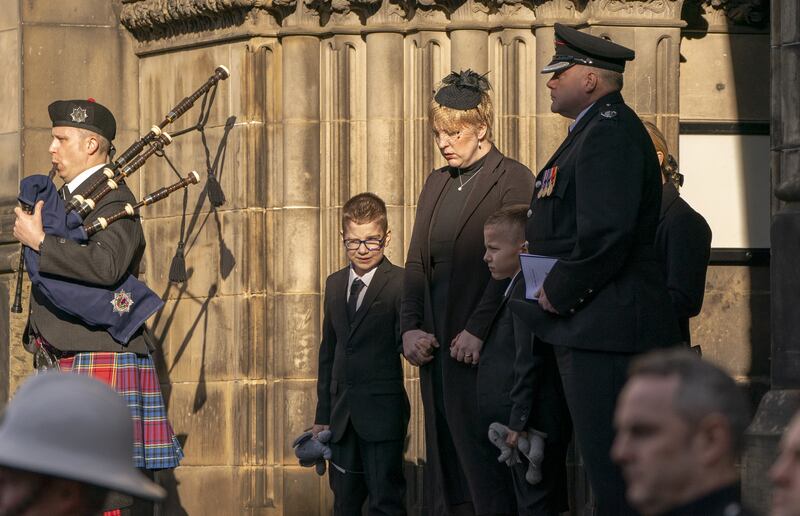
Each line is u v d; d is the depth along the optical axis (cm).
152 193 1374
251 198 1423
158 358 1479
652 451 464
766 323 1389
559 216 905
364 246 1205
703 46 1397
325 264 1406
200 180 1455
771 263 1079
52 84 1501
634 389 470
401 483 1207
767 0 1399
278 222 1420
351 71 1402
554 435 966
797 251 1062
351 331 1204
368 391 1195
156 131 1369
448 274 1088
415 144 1380
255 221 1423
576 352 877
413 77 1384
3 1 1506
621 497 870
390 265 1216
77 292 1199
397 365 1202
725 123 1395
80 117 1266
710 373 464
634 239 882
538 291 895
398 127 1384
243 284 1419
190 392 1454
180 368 1463
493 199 1086
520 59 1352
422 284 1114
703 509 461
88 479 449
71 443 453
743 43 1402
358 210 1208
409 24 1385
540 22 1338
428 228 1109
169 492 1461
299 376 1395
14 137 1499
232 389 1424
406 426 1216
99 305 1204
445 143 1095
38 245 1184
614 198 867
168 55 1496
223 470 1427
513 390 961
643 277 882
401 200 1383
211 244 1445
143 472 1238
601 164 875
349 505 1218
